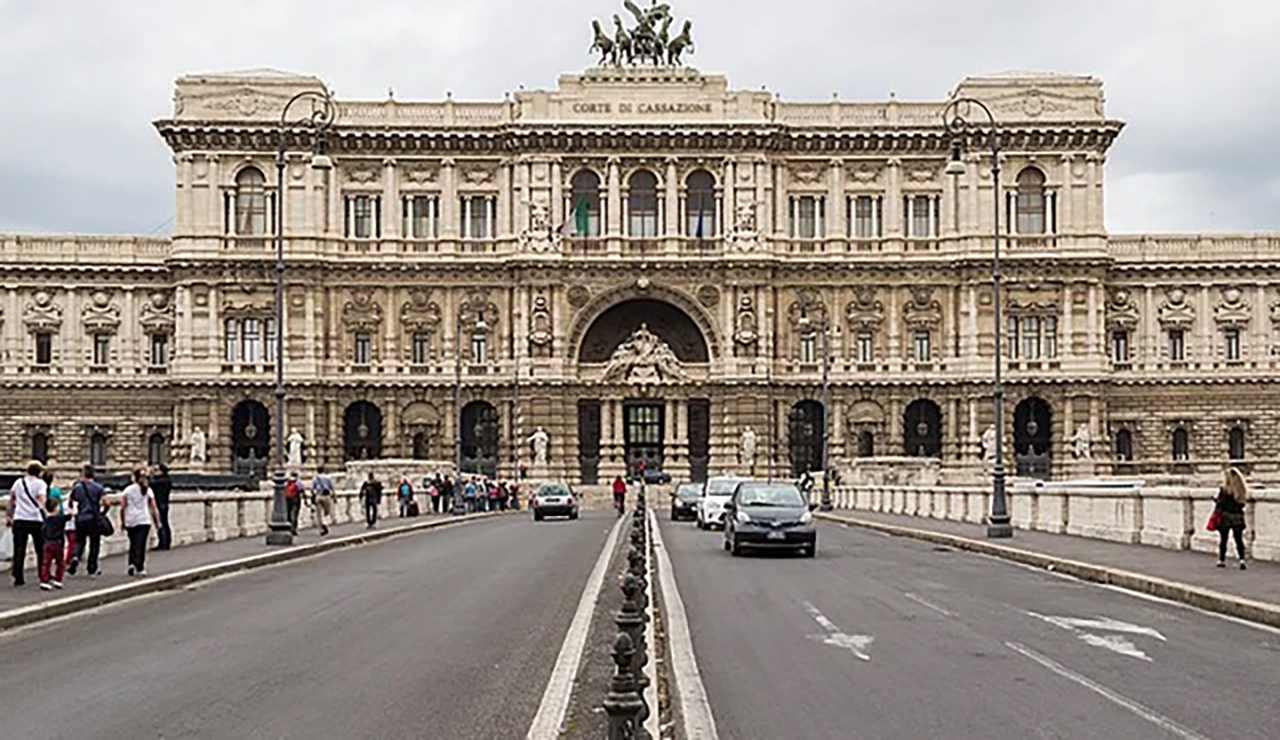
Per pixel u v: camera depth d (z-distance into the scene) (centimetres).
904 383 13762
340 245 13812
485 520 10175
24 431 14250
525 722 2289
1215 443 14175
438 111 13888
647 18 14350
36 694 2544
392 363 13800
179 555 5631
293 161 13738
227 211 13738
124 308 14312
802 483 12212
